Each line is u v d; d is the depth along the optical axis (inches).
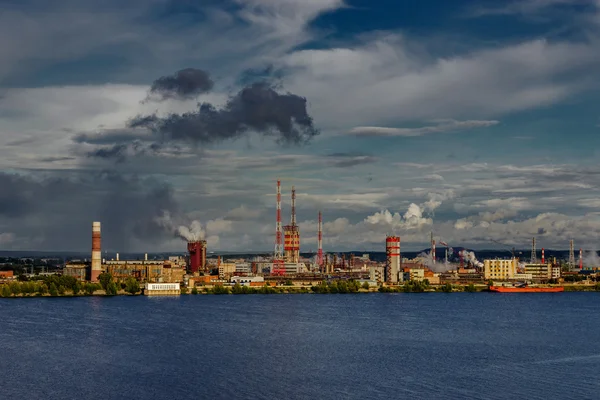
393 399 7760.8
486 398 7805.1
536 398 7819.9
